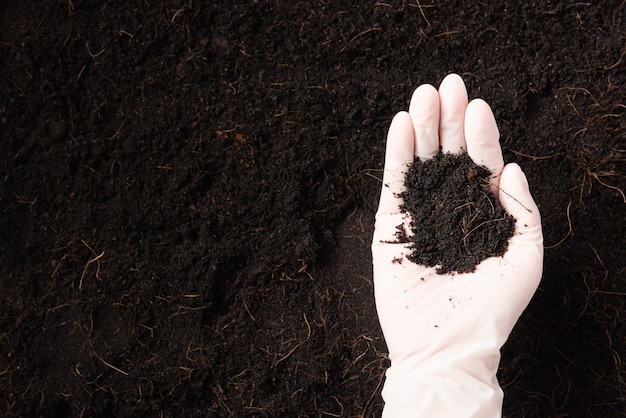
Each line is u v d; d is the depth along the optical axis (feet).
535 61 2.19
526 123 2.19
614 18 2.19
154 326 2.19
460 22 2.19
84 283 2.21
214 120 2.21
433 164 2.05
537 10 2.18
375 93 2.19
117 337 2.19
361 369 2.18
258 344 2.18
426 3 2.19
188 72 2.21
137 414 2.18
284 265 2.19
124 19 2.22
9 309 2.21
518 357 2.16
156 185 2.20
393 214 2.08
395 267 2.05
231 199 2.20
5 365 2.19
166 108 2.21
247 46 2.22
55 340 2.20
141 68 2.22
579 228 2.17
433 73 2.21
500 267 1.99
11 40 2.23
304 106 2.20
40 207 2.22
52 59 2.22
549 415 2.15
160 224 2.20
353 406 2.17
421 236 2.04
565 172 2.18
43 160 2.23
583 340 2.15
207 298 2.18
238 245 2.19
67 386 2.19
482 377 1.96
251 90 2.21
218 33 2.22
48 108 2.22
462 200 2.02
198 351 2.18
